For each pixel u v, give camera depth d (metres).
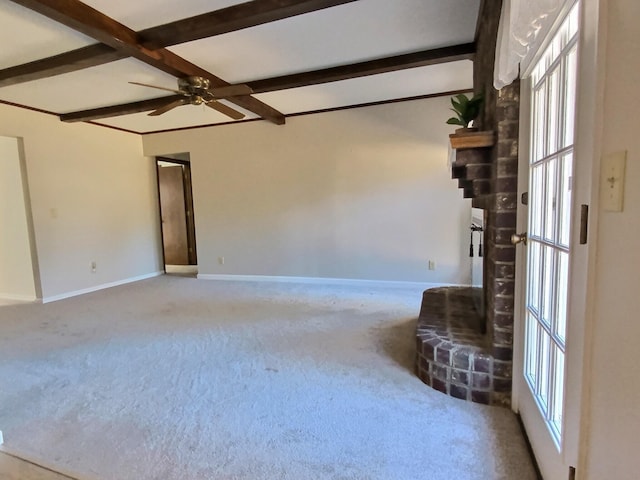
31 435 1.84
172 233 7.38
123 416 2.00
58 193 4.76
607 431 0.79
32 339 3.21
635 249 0.68
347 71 3.40
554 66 1.39
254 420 1.94
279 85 3.65
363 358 2.67
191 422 1.93
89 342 3.12
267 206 5.41
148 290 5.08
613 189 0.77
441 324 2.52
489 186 2.08
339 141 4.93
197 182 5.75
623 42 0.73
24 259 4.59
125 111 4.39
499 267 1.92
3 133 4.17
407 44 3.01
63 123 4.80
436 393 2.15
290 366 2.57
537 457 1.52
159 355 2.82
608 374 0.79
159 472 1.57
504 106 1.83
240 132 5.41
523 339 1.80
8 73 3.20
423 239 4.71
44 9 2.15
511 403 1.97
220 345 3.00
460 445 1.69
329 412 1.99
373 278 4.99
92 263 5.19
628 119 0.71
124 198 5.71
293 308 4.02
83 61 2.90
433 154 4.55
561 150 1.32
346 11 2.49
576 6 1.18
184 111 4.79
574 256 1.09
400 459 1.62
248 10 2.33
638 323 0.66
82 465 1.62
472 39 2.94
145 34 2.64
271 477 1.53
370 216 4.91
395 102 4.61
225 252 5.73
